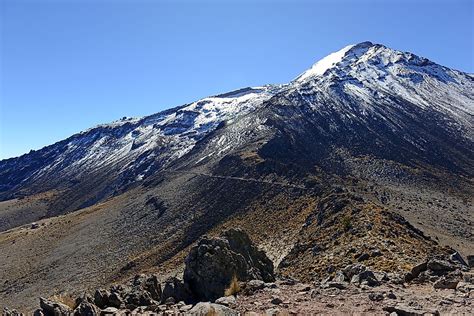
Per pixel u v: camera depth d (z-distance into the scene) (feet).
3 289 426.10
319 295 69.92
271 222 346.95
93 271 410.31
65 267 443.32
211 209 466.29
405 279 83.56
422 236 201.05
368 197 477.77
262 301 68.44
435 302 61.11
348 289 73.61
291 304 64.69
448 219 426.10
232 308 64.90
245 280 89.66
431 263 83.20
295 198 396.78
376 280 79.05
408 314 55.11
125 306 74.59
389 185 590.55
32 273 449.89
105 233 526.98
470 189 630.33
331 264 150.92
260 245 285.84
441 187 619.26
